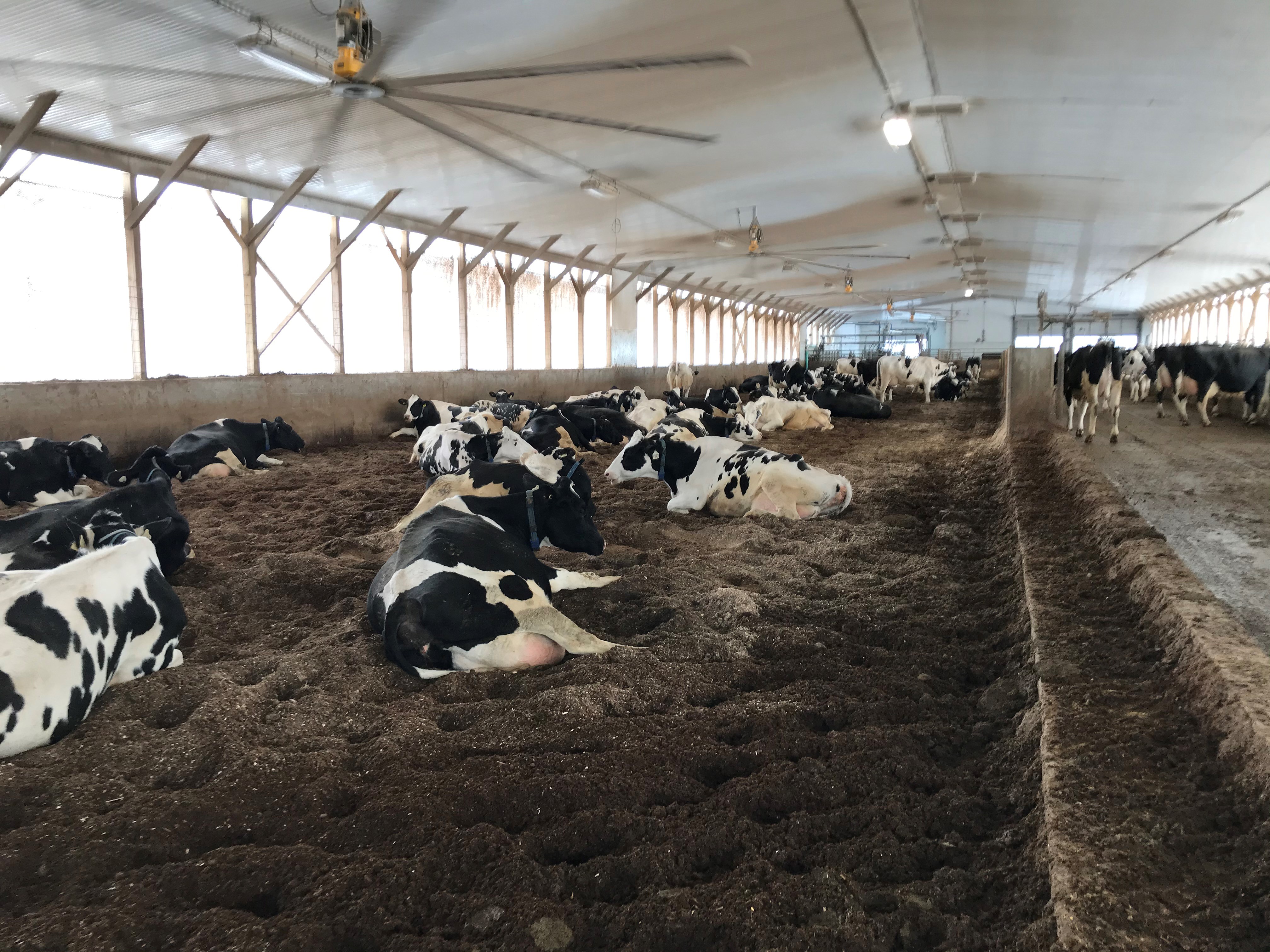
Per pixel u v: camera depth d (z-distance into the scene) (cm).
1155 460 975
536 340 2141
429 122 746
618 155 1264
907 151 1377
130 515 465
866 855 232
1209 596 355
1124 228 1983
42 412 884
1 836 235
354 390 1329
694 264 2622
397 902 210
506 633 360
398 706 324
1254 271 2395
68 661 297
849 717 320
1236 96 983
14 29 693
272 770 273
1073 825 223
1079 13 816
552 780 263
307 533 619
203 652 380
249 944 192
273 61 700
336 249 1423
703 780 281
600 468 1010
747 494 692
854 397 1759
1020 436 1085
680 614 426
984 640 416
